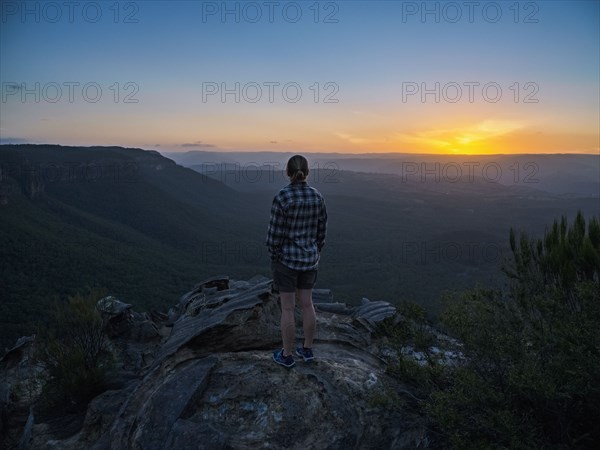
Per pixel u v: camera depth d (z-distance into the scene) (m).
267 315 4.96
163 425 3.38
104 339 6.29
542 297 3.60
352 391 3.73
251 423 3.44
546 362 3.26
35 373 5.83
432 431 3.36
